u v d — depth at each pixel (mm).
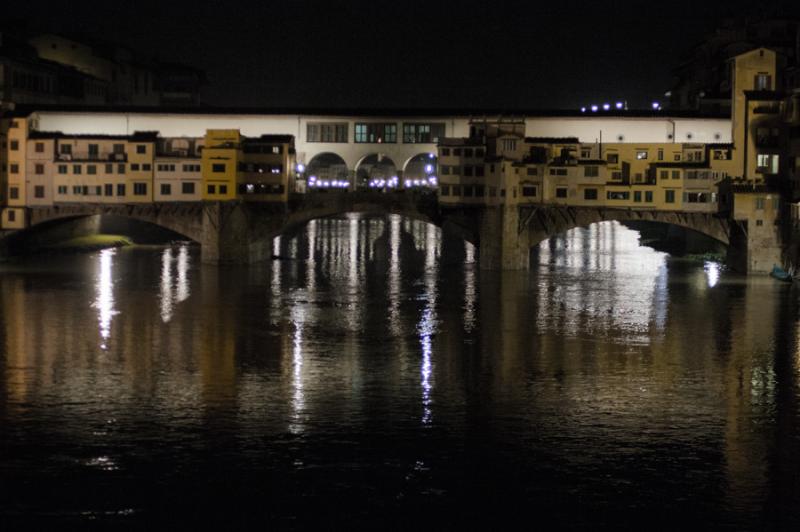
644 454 51594
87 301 90062
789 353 71750
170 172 115625
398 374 65688
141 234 146875
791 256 106438
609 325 81375
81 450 51375
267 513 45062
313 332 78062
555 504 46062
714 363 68938
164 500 46094
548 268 118750
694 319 83625
